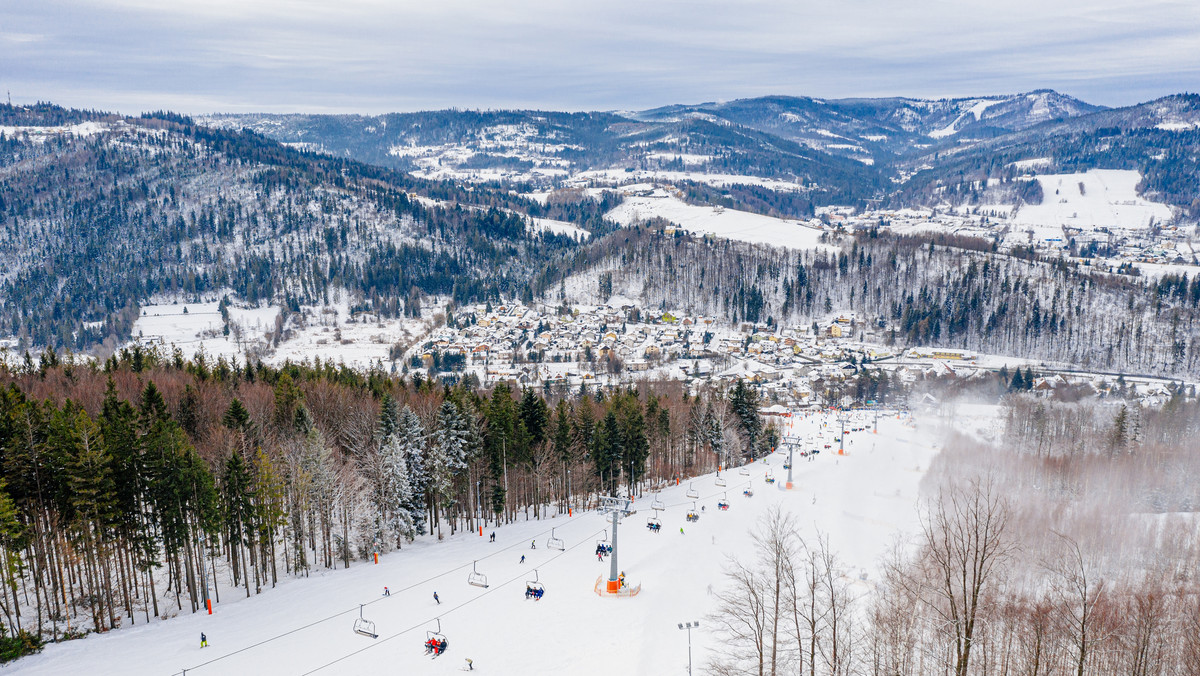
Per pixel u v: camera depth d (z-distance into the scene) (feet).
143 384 327.47
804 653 161.79
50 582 203.72
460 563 248.32
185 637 186.80
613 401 397.80
